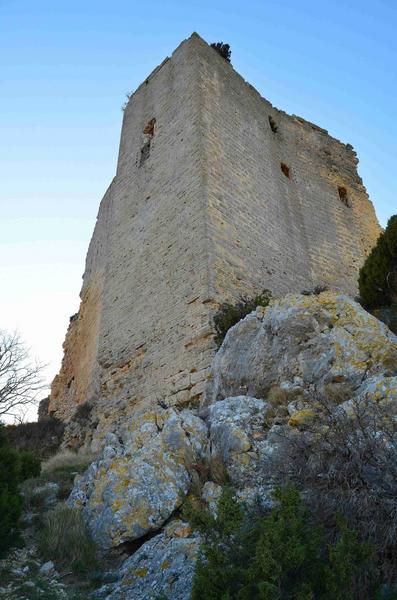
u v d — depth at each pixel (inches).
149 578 238.1
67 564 269.6
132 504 289.7
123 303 661.3
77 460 511.5
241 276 594.6
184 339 538.9
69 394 979.3
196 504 287.0
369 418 260.1
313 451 245.3
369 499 214.2
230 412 340.8
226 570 188.4
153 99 809.5
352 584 184.7
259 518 218.8
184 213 625.0
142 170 749.9
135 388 579.2
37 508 342.0
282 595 177.2
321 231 803.4
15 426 836.0
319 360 372.8
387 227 536.4
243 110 786.2
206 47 780.6
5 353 765.3
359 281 551.2
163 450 322.0
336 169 936.9
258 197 707.4
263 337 416.8
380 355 352.2
